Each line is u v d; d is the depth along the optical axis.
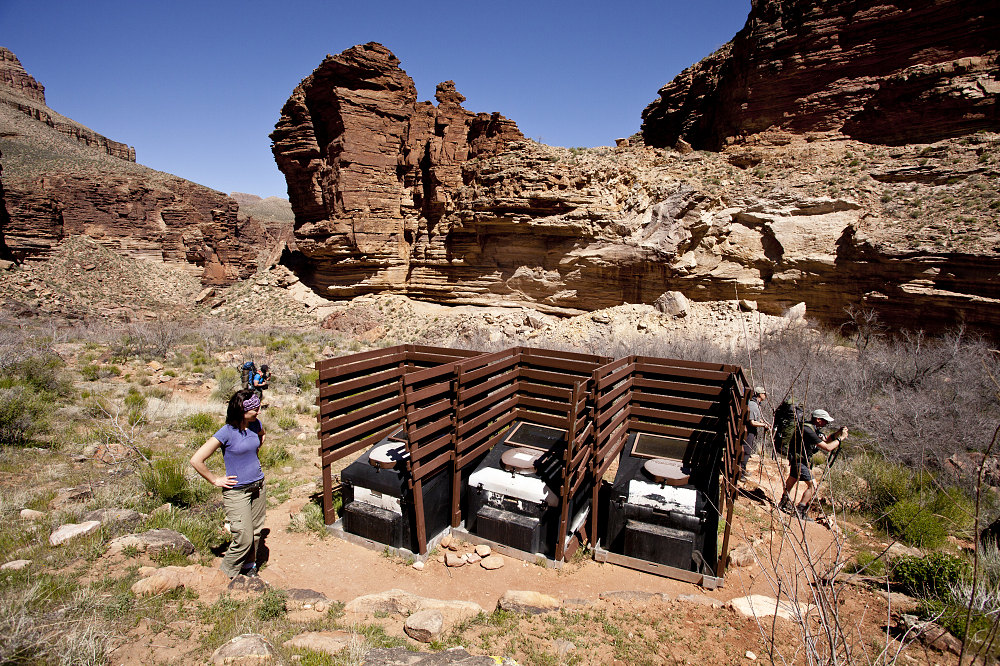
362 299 33.72
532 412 7.87
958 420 10.48
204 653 3.72
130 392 12.36
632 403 7.50
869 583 5.46
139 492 6.66
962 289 20.48
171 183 64.44
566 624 4.64
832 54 28.22
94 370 14.18
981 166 23.44
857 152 27.45
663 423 7.44
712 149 34.09
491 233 30.91
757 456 9.89
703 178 28.56
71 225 51.84
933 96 26.02
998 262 19.45
